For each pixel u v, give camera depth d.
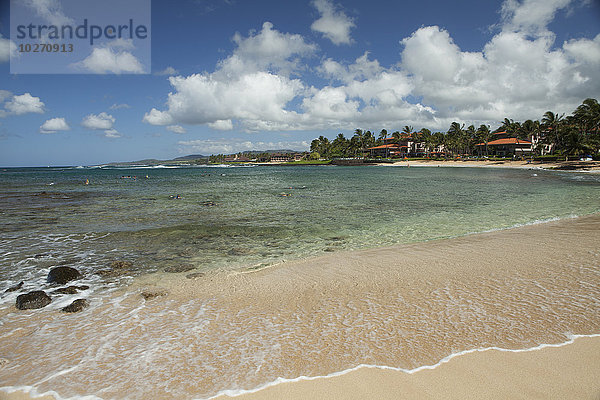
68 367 4.42
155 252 10.41
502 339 4.78
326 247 11.03
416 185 37.94
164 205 21.33
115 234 12.84
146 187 37.22
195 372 4.24
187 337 5.12
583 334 4.84
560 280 7.02
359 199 24.27
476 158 122.44
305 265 8.84
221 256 9.98
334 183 42.84
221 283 7.51
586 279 7.04
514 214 16.95
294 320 5.60
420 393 3.74
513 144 120.00
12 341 5.08
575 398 3.60
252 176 68.31
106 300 6.61
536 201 22.09
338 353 4.56
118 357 4.62
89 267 8.80
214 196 26.91
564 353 4.39
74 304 6.23
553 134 97.12
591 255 8.77
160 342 4.99
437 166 112.69
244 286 7.29
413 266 8.39
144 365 4.42
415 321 5.41
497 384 3.84
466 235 12.20
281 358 4.49
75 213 17.97
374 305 6.09
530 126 116.50
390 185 38.34
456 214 17.30
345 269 8.34
